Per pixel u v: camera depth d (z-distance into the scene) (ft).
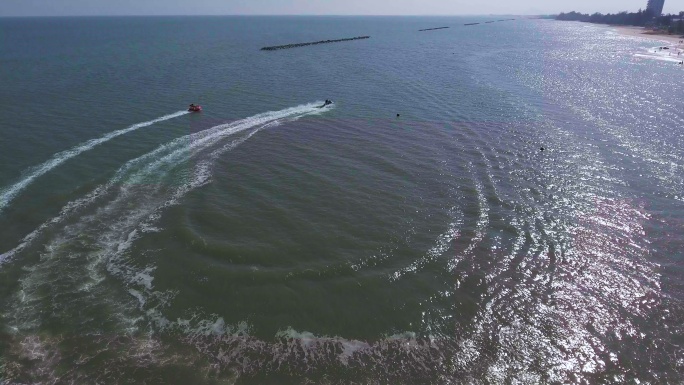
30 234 105.19
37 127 173.27
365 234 107.45
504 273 94.17
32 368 70.90
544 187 131.03
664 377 70.54
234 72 304.71
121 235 105.40
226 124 184.75
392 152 157.07
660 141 168.76
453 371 71.82
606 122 191.93
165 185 130.00
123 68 307.99
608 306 85.25
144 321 80.84
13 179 130.52
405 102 226.99
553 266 96.27
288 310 83.76
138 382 68.85
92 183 129.59
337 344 76.64
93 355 73.56
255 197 123.85
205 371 70.95
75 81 258.37
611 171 142.10
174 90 241.14
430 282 91.50
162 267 94.68
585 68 345.72
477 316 82.94
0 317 80.84
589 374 71.46
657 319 82.07
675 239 105.29
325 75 302.86
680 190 129.39
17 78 264.93
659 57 422.82
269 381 69.36
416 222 112.78
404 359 73.87
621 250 101.45
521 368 72.49
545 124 189.16
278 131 177.99
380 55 428.56
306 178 135.85
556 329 80.07
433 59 398.01
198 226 109.29
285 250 100.63
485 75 310.65
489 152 156.97
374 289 89.30
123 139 163.73
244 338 77.56
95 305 84.23
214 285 89.61
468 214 116.67
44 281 90.17
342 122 191.11
